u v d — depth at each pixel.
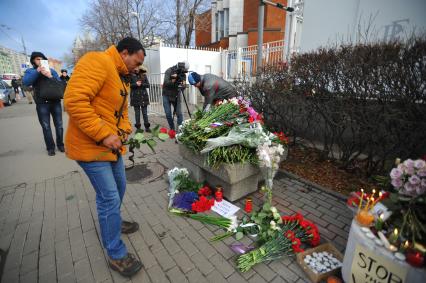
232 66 11.80
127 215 2.81
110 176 1.88
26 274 2.04
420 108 2.74
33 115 10.91
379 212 1.70
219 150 2.88
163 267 2.07
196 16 18.38
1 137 6.90
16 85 18.55
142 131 2.07
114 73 1.74
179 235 2.46
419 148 2.87
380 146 3.23
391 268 1.46
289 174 3.81
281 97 4.05
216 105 3.89
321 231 2.51
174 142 5.70
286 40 7.37
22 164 4.59
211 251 2.24
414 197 1.59
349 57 3.26
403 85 2.80
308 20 5.56
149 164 4.36
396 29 4.30
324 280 1.91
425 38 3.14
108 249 1.97
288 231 2.28
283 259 2.13
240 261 2.04
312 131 4.21
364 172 3.65
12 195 3.38
